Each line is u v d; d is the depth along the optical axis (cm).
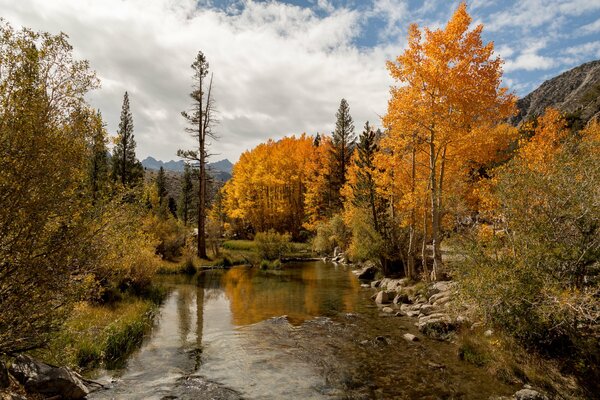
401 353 871
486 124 1533
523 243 793
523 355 742
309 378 729
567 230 762
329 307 1401
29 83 501
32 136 484
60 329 581
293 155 5172
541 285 721
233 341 958
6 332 489
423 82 1513
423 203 1667
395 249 2109
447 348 902
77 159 551
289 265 2981
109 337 841
